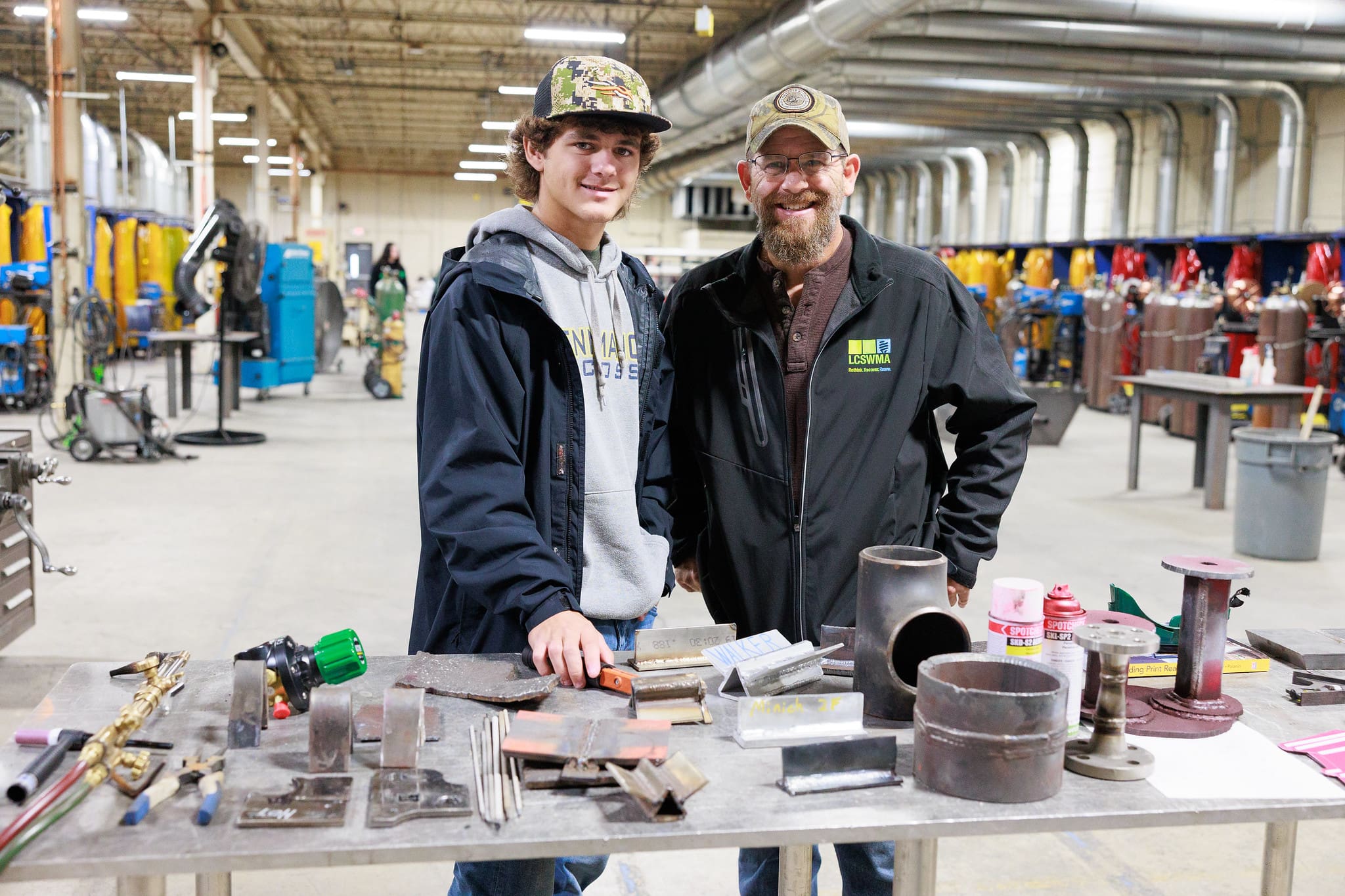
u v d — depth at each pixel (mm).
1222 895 2258
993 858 2402
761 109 1653
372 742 1224
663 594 1682
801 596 1781
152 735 1222
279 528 5457
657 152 1584
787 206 1660
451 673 1401
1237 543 5230
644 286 1650
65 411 7941
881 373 1746
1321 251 8586
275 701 1295
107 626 3914
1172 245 11148
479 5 13641
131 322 10570
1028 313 11078
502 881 1441
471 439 1402
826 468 1750
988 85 10625
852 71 9969
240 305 9203
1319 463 5008
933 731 1105
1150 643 1139
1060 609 1262
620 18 13602
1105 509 6148
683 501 1913
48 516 5617
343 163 29688
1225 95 10586
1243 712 1345
